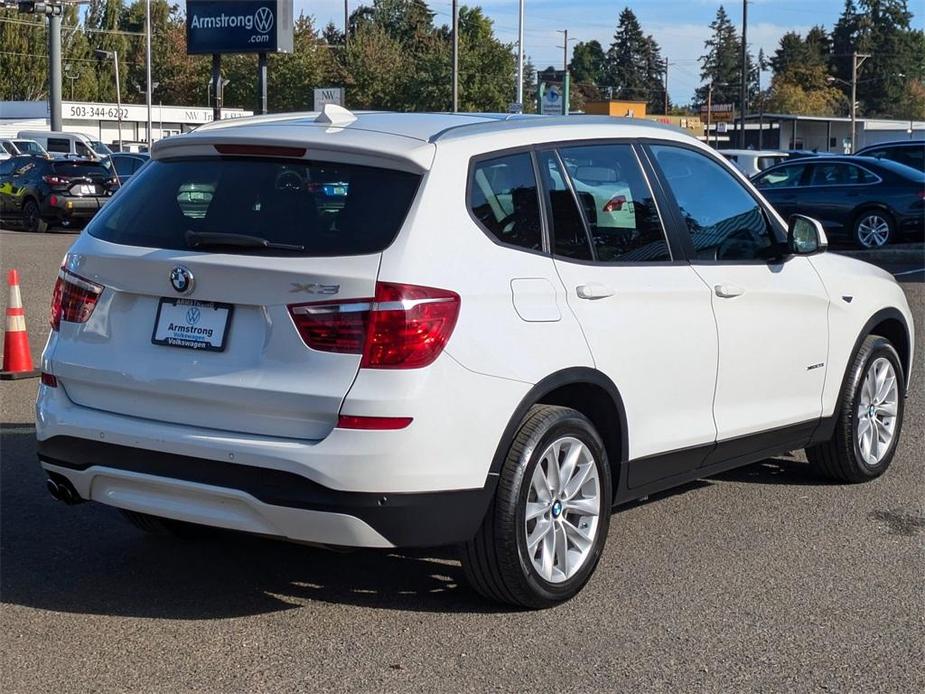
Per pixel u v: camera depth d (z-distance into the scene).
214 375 4.45
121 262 4.70
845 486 6.93
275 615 4.85
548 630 4.71
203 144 4.80
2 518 6.11
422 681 4.24
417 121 4.95
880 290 6.95
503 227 4.75
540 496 4.77
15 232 26.78
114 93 96.31
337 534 4.32
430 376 4.32
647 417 5.28
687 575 5.37
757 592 5.17
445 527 4.46
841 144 79.44
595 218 5.16
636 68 164.88
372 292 4.29
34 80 89.25
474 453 4.47
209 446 4.41
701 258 5.69
